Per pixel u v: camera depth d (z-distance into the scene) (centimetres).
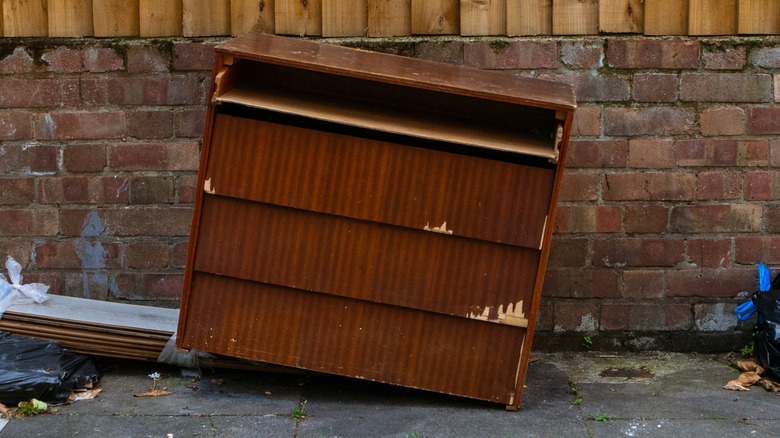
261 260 349
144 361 394
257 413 349
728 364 421
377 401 368
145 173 428
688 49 419
